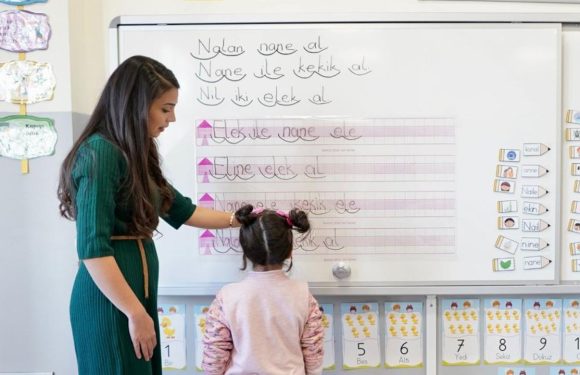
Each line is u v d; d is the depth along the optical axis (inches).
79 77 55.7
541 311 57.0
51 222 54.5
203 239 55.8
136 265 41.2
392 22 54.9
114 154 38.3
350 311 57.1
